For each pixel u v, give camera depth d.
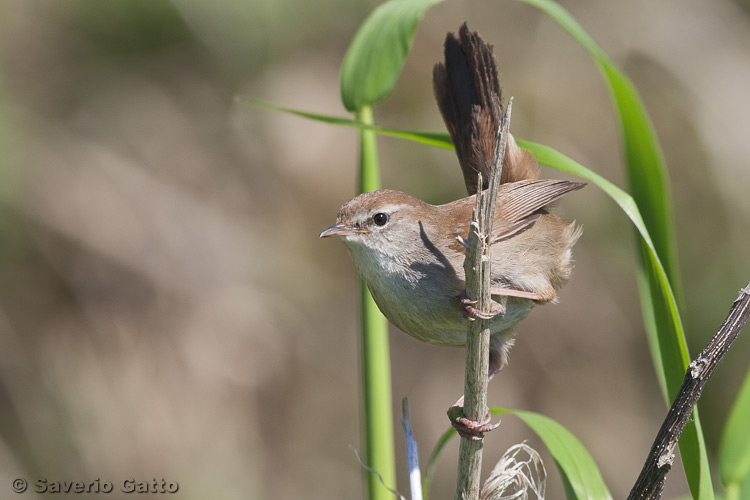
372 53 5.75
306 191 12.66
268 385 12.21
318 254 12.73
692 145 12.55
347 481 12.23
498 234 5.52
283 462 12.06
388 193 5.75
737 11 12.85
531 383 12.50
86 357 11.73
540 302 5.73
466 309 4.40
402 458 12.34
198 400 11.83
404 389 12.50
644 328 12.46
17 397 11.44
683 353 4.49
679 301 5.17
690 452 4.44
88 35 12.59
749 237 12.13
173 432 11.60
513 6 12.75
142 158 12.48
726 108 12.41
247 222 12.59
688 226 12.45
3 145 11.69
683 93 12.58
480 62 5.98
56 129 12.33
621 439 12.27
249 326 12.24
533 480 4.89
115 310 11.98
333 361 12.52
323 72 12.61
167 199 12.41
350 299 12.76
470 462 4.59
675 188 12.53
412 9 5.68
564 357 12.51
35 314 11.82
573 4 12.84
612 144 12.41
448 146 5.68
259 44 12.48
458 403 5.21
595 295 12.45
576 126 12.41
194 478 11.48
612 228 12.34
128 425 11.53
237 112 12.66
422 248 5.62
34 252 11.91
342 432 12.38
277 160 12.65
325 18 12.52
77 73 12.59
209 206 12.50
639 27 12.73
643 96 12.70
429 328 5.73
